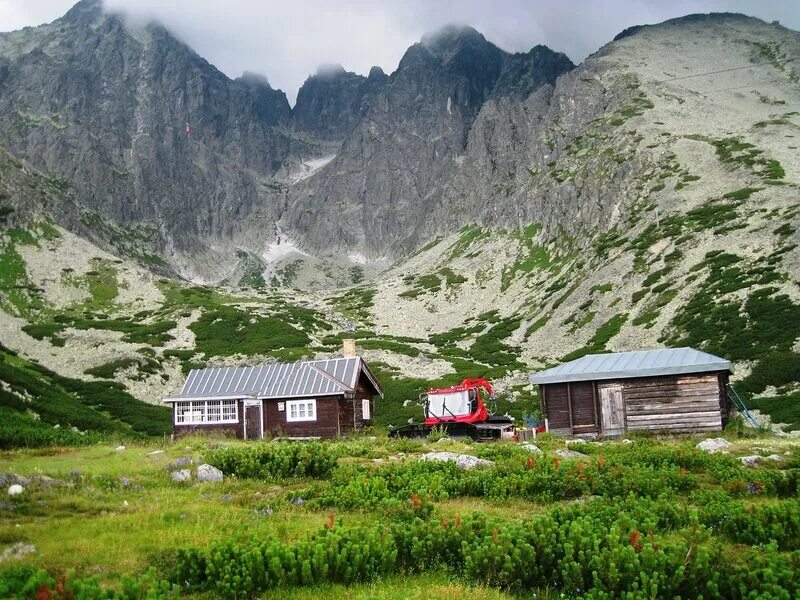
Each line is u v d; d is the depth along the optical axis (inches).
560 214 6540.4
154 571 405.7
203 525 565.9
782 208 3914.9
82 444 1391.5
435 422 1611.7
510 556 448.1
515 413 2465.6
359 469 883.4
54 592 363.9
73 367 3395.7
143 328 4347.9
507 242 6929.1
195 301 5703.7
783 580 396.8
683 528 549.0
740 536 533.0
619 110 7672.2
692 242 4010.8
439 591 421.1
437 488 724.7
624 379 1576.0
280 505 676.7
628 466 867.4
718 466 858.8
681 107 7396.7
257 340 4104.3
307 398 1865.2
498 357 3823.8
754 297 2869.1
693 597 403.2
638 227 4911.4
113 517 588.7
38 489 703.1
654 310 3408.0
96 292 5718.5
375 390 2094.0
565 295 4512.8
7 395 2074.3
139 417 2561.5
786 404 1910.7
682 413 1513.3
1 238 6117.1
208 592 411.5
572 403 1619.1
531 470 783.7
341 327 5064.0
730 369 1499.8
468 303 5861.2
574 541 453.1
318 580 435.5
